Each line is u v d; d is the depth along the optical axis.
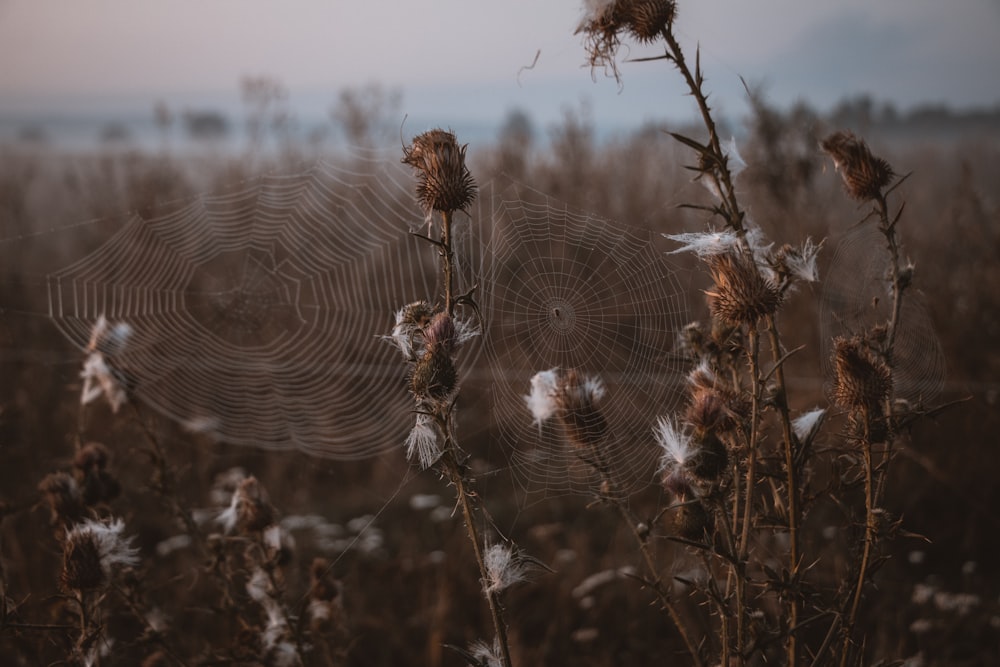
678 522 1.80
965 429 4.87
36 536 3.62
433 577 4.63
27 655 2.72
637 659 3.76
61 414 5.18
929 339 2.76
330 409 6.57
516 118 8.49
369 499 5.85
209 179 9.92
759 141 6.12
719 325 1.95
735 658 1.78
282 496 5.74
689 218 6.26
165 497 2.80
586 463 2.07
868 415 1.74
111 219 8.73
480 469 5.74
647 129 8.38
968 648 3.50
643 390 2.63
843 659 1.72
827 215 5.63
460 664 3.93
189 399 6.44
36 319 7.01
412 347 1.78
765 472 1.77
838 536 3.11
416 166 1.82
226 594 2.59
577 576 4.32
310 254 7.50
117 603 2.83
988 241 6.30
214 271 7.70
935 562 4.55
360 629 4.18
